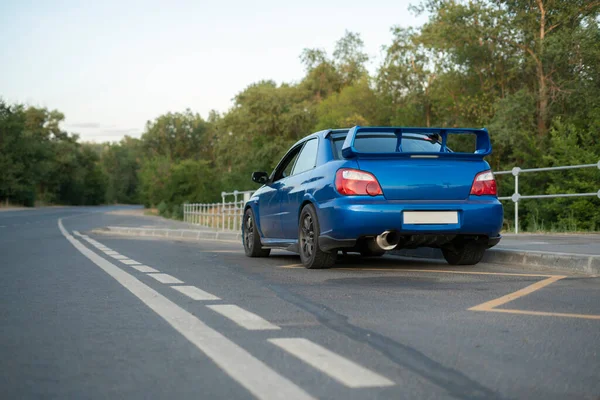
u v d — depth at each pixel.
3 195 75.31
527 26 28.70
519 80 31.11
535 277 6.64
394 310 4.68
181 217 53.00
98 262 8.73
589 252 7.91
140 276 6.96
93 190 120.62
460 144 32.81
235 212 20.19
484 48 30.98
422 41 34.50
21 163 74.81
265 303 5.02
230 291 5.71
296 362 3.18
